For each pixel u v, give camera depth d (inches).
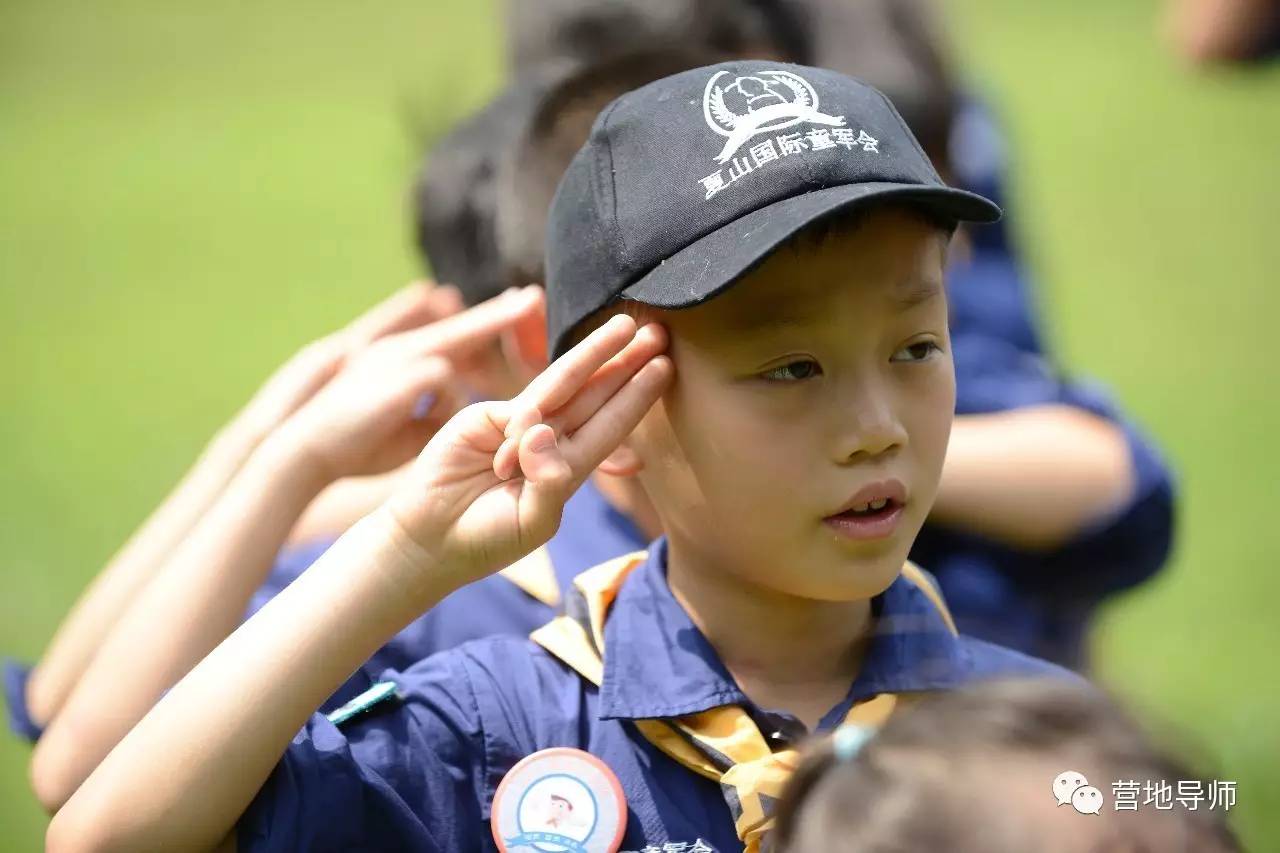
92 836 209.2
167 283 1023.6
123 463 722.8
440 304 339.0
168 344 914.1
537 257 299.6
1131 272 969.5
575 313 225.1
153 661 265.0
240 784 209.2
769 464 211.3
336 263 1053.8
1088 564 337.7
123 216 1155.9
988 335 367.2
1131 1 1635.1
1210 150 1194.0
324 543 303.1
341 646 213.3
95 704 264.7
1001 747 177.9
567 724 228.7
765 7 354.0
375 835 217.9
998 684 189.5
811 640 230.2
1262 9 575.8
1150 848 170.9
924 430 214.5
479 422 214.1
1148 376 801.6
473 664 234.5
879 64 353.4
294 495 278.1
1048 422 341.7
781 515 212.7
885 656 229.3
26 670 315.3
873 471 210.4
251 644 213.0
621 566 244.2
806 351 210.1
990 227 388.8
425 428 289.7
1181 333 866.8
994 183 390.3
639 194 218.2
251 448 309.0
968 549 332.8
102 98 1428.4
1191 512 633.0
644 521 282.8
